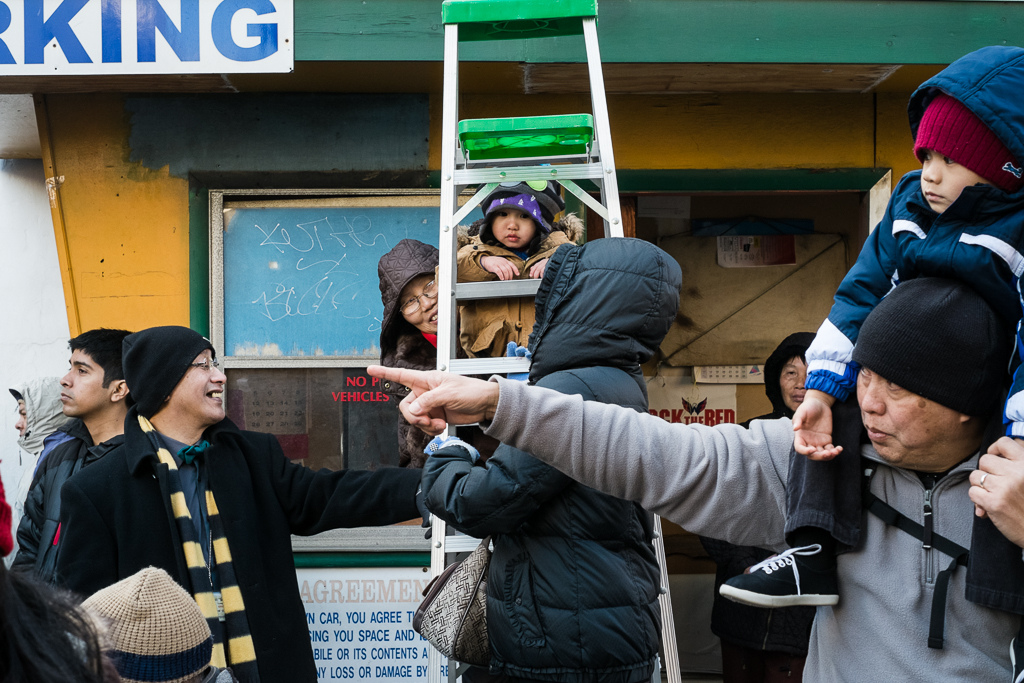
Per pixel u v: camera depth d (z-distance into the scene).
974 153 1.25
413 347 3.12
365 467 3.53
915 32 3.19
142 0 3.14
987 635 1.22
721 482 1.43
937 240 1.30
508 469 1.75
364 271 3.57
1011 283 1.24
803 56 3.18
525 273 2.69
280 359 3.53
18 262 4.13
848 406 1.40
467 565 2.01
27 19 3.15
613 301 1.86
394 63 3.19
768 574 1.32
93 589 2.24
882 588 1.28
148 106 3.55
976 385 1.21
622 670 1.79
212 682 1.48
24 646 0.92
